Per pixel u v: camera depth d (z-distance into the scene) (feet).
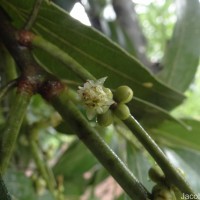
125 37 0.36
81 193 0.33
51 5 0.18
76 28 0.18
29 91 0.15
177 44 0.27
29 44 0.17
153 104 0.21
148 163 0.23
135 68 0.19
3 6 0.19
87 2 0.34
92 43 0.19
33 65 0.16
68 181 0.32
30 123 0.27
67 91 0.15
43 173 0.23
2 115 0.27
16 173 0.22
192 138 0.25
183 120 0.24
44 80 0.15
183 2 0.27
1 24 0.17
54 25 0.18
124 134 0.24
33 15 0.17
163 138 0.25
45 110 0.31
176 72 0.27
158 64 0.38
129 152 0.23
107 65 0.19
